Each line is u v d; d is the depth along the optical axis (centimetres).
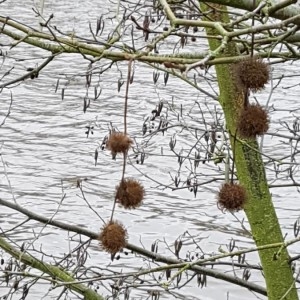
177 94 1930
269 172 1432
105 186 1582
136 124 1822
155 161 1580
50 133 1959
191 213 1408
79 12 2603
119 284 688
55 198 1516
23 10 2920
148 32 527
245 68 399
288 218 1348
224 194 434
